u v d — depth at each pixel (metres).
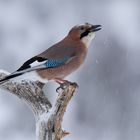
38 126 8.74
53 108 8.69
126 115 16.20
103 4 21.30
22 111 16.06
